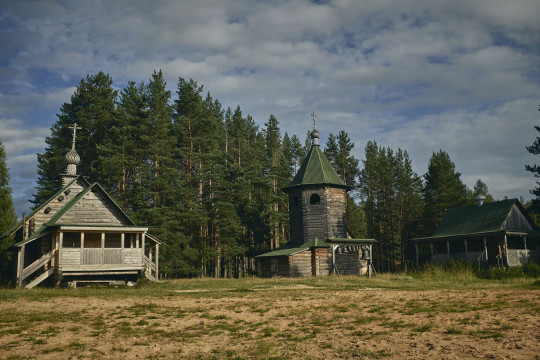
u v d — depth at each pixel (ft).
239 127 233.55
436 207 202.49
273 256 134.21
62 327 38.96
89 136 184.65
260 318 43.27
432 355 24.56
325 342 30.22
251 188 199.72
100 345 31.27
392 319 39.42
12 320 42.65
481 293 61.05
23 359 27.02
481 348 25.53
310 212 139.23
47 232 98.68
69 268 95.35
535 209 154.30
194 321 41.98
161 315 46.19
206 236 175.32
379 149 258.16
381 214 222.07
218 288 85.25
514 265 130.11
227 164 198.70
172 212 160.45
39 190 179.01
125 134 169.07
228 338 33.42
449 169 206.59
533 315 36.76
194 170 198.80
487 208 147.64
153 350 29.53
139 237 112.88
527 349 24.64
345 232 141.08
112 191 166.09
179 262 156.56
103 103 187.32
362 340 30.22
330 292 71.97
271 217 193.98
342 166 234.79
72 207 104.22
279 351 27.71
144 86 190.90
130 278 108.78
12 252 124.57
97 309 51.44
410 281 100.99
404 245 225.76
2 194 126.82
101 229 100.22
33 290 80.12
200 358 26.71
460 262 127.13
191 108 192.95
